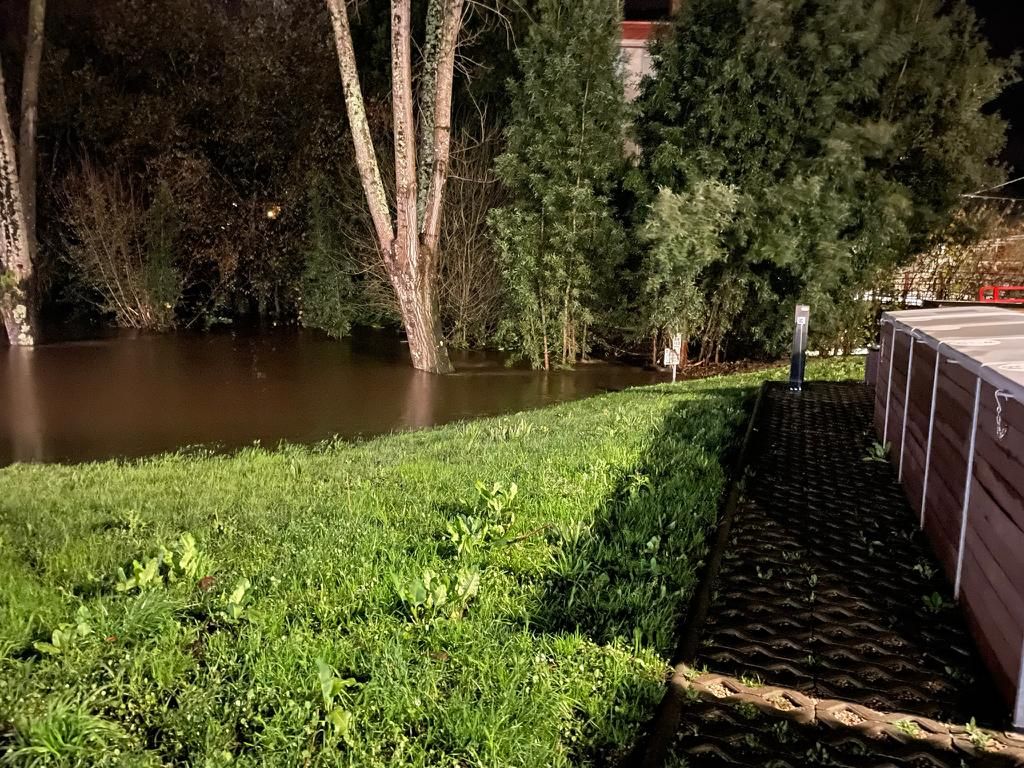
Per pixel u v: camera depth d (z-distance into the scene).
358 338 18.61
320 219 18.59
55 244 20.41
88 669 3.09
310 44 19.83
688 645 3.28
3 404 10.98
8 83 19.36
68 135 19.95
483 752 2.64
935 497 4.39
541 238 14.15
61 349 16.06
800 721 2.83
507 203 15.95
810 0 12.91
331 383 13.01
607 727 2.80
